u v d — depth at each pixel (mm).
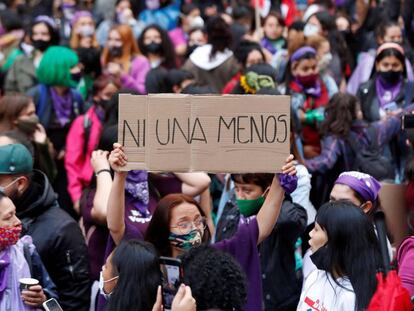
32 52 14250
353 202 6793
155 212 6672
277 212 6641
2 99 9469
